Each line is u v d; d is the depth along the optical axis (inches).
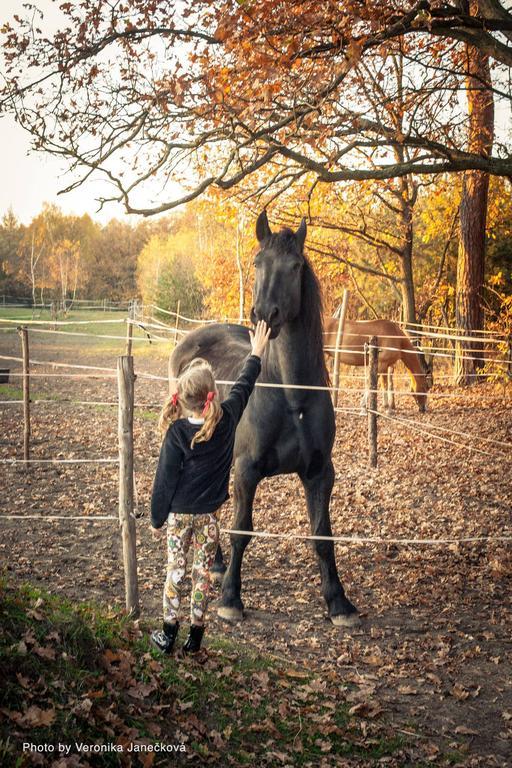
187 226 2390.5
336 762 122.5
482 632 184.9
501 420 454.6
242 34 240.7
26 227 3491.6
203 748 116.0
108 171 291.4
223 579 196.7
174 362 247.4
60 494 293.9
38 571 207.9
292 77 262.5
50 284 2824.8
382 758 126.5
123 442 163.6
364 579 219.8
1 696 106.3
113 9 280.5
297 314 175.9
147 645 142.3
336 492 318.0
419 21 254.7
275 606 197.3
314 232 738.2
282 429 182.7
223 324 249.4
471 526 271.7
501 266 819.4
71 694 113.7
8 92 286.5
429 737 136.6
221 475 133.7
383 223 741.3
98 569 213.9
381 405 529.0
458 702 150.9
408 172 302.2
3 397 539.2
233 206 504.4
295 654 169.2
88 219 3373.5
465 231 645.9
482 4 294.4
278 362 183.3
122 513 165.5
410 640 180.1
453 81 351.3
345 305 509.0
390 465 364.5
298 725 131.8
